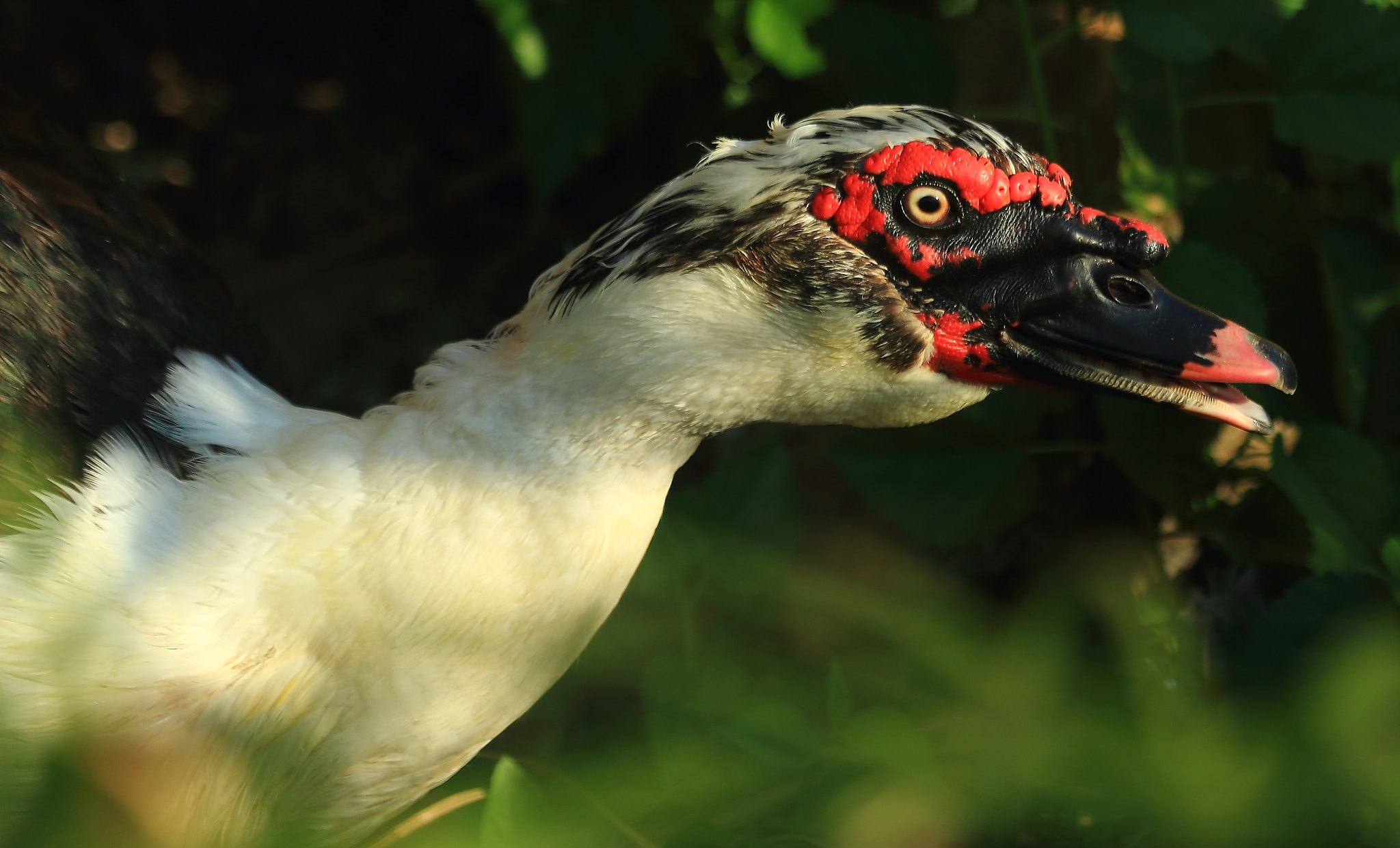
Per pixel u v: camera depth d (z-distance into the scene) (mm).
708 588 4621
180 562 4516
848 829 4465
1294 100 4656
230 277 5727
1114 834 4461
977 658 4473
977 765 4453
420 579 4520
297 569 4520
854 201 4512
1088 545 4699
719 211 4512
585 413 4520
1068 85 4762
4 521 4508
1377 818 4426
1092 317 4520
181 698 4512
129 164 6137
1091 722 4445
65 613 4504
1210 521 4668
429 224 5980
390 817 4566
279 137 6285
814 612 4594
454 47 6270
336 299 5633
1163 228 4723
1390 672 4430
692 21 4773
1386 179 4727
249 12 6559
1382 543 4641
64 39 6414
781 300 4516
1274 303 4684
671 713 4531
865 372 4523
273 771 4531
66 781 4465
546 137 4777
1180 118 4691
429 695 4531
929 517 4672
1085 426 4703
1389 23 4645
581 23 4766
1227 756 4430
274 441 4539
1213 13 4648
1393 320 4730
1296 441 4676
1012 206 4516
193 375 4555
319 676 4527
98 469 4523
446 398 4527
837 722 4516
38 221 4570
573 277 4523
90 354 4551
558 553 4523
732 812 4484
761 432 4812
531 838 4492
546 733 4652
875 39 4699
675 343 4516
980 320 4520
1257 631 4598
